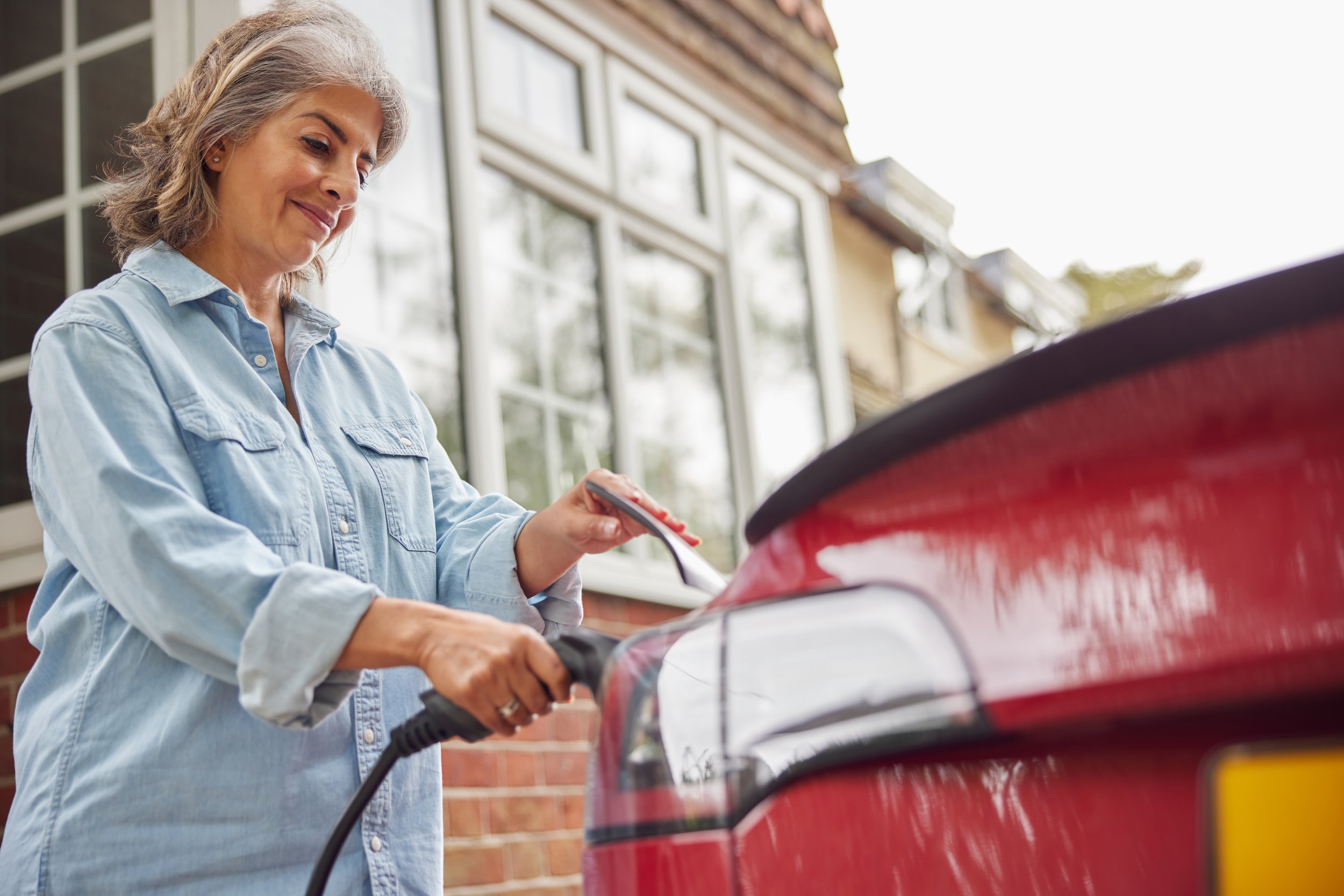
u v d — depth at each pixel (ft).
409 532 4.62
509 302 11.85
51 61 9.61
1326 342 2.11
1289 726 1.96
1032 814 2.16
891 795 2.31
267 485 4.06
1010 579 2.31
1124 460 2.25
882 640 2.42
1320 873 1.88
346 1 10.50
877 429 2.54
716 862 2.47
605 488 4.51
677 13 14.61
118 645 3.86
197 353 4.19
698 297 14.53
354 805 3.51
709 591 3.59
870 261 25.50
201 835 3.73
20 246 9.51
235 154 4.45
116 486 3.64
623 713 2.77
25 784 3.89
